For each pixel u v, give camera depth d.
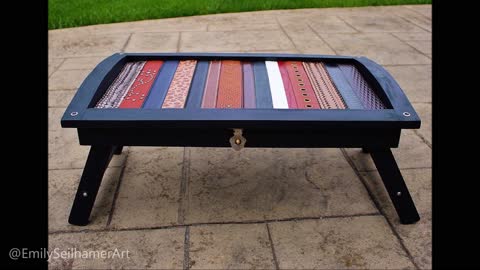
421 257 1.96
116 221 2.15
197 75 2.28
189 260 1.93
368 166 2.60
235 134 1.87
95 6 6.23
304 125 1.81
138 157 2.68
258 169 2.57
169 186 2.41
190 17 5.87
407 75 3.95
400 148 2.82
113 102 1.99
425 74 3.96
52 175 2.52
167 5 6.29
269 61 2.48
